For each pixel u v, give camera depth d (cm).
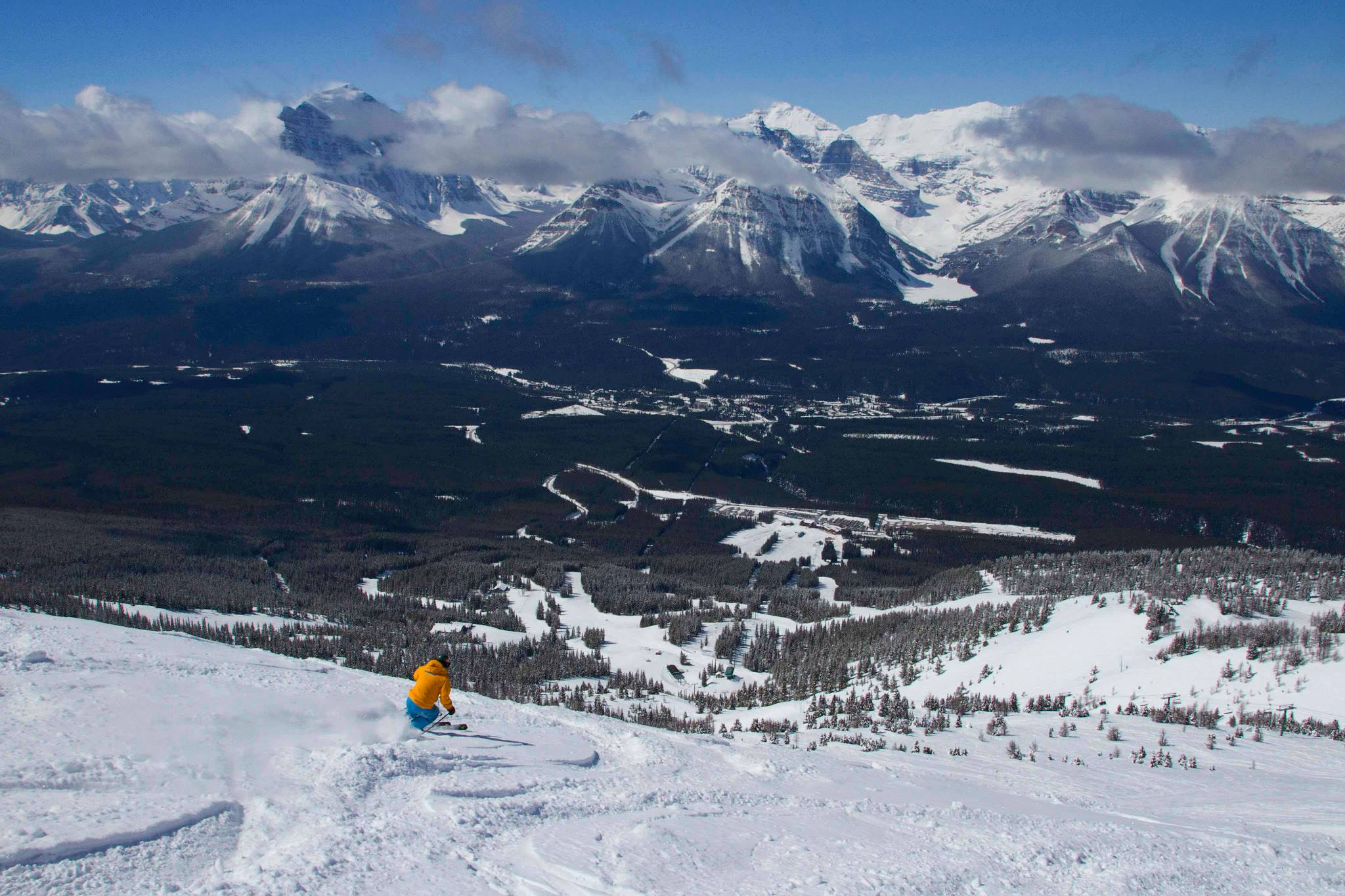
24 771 1773
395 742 2359
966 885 1748
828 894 1614
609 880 1580
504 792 2050
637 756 2698
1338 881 2030
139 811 1641
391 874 1503
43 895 1309
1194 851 2144
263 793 1845
